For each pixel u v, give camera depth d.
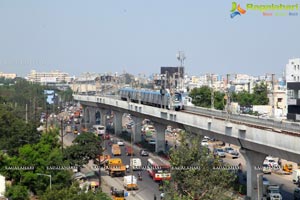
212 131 88.44
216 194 47.06
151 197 83.00
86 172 104.44
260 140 72.62
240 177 95.38
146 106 126.56
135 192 87.06
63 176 77.25
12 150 103.31
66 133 175.38
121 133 174.62
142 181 96.69
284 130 74.81
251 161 82.06
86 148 95.62
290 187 91.56
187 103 136.38
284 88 186.12
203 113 109.75
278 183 94.94
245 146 81.25
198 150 48.59
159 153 127.19
